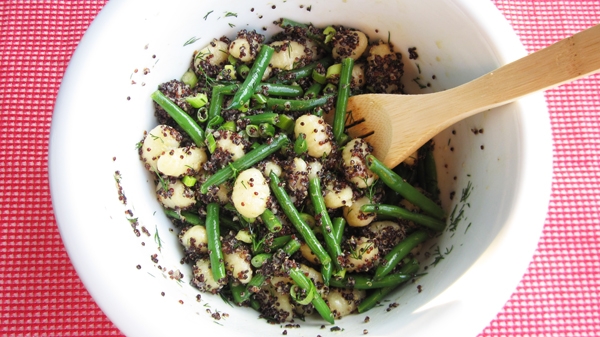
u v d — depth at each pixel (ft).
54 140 1.00
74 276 1.35
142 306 0.98
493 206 1.10
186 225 1.22
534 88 1.03
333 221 1.22
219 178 1.18
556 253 1.40
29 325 1.33
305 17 1.27
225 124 1.23
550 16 1.49
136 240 1.09
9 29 1.44
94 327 1.33
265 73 1.27
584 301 1.37
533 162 1.05
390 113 1.20
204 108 1.23
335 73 1.27
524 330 1.36
